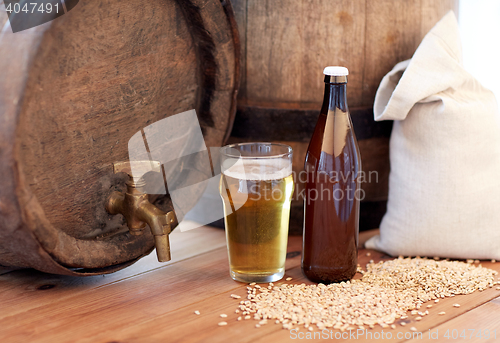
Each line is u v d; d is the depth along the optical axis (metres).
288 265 1.02
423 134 1.01
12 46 0.67
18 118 0.65
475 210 1.00
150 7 0.87
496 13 1.62
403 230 1.04
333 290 0.88
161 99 0.95
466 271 0.96
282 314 0.80
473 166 1.00
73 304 0.84
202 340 0.73
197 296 0.88
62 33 0.72
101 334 0.75
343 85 0.87
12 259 0.81
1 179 0.67
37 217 0.71
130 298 0.87
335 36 1.06
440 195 1.00
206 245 1.12
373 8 1.07
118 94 0.86
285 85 1.09
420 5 1.11
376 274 0.96
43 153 0.76
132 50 0.86
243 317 0.80
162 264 1.02
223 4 0.95
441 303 0.85
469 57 1.67
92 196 0.87
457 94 1.01
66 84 0.77
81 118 0.81
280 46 1.07
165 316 0.80
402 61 1.12
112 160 0.88
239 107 1.12
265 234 0.89
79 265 0.82
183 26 0.95
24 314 0.81
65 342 0.73
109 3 0.79
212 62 1.00
